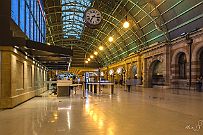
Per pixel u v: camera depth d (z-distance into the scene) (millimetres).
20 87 15227
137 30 38094
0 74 12227
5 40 12094
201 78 23531
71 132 6734
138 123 8117
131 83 30031
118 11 37406
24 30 16359
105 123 8102
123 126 7598
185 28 26609
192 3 23297
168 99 17781
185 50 26797
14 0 13180
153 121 8492
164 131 6906
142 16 33500
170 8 26891
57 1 37312
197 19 23766
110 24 44438
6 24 12031
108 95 22594
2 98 12203
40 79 26453
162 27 30438
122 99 17953
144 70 39438
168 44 30641
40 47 14055
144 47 38969
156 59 34750
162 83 34156
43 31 32781
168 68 30953
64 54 16484
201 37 23656
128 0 31219
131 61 46656
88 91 30094
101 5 38562
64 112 10805
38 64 24406
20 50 14414
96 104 14328
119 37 47406
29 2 18453
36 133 6625
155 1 28422
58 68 38875
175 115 9898
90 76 31125
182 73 28641
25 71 16609
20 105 13852
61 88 21266
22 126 7590
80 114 10164
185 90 25469
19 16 14578
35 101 16516
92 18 22844
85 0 39562
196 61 24859
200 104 14211
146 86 38875
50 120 8680
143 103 14867
